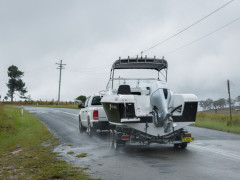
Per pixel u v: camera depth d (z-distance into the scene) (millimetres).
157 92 8602
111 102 8789
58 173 6164
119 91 10203
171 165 6926
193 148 9562
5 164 7516
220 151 8898
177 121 8844
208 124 18469
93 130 13047
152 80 11906
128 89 10250
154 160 7617
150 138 8781
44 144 11320
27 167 7020
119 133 9031
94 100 13375
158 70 11953
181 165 6906
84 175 6004
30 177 6004
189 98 8797
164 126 8430
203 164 6988
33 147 10438
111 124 10297
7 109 28562
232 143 10789
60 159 7988
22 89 73625
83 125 14984
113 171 6398
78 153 8992
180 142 8961
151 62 10938
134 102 8375
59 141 12031
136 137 8922
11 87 72875
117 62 10945
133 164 7145
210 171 6238
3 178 5988
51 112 35094
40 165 7176
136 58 10828
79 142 11695
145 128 8609
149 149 9617
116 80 11594
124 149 9711
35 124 18844
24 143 11516
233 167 6625
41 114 31047
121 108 8367
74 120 23609
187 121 8891
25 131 15586
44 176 5996
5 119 18547
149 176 5891
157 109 8617
